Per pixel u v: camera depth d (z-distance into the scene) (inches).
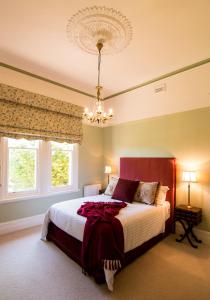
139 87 153.6
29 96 131.8
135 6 77.0
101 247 78.5
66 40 98.9
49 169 151.5
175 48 103.4
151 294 74.2
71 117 160.9
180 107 136.8
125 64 121.8
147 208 113.8
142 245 103.8
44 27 89.5
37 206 143.6
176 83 132.7
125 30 89.3
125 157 169.9
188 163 133.6
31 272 86.0
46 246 109.9
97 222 86.5
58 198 157.3
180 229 132.7
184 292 75.6
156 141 152.4
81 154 175.8
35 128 135.8
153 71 130.6
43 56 115.0
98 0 74.8
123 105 170.4
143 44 99.9
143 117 160.9
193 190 130.0
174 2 74.7
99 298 71.8
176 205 137.6
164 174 140.5
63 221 102.3
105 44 99.4
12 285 77.5
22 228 134.3
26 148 138.9
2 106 120.1
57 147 159.2
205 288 78.0
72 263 93.6
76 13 81.1
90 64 123.6
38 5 77.3
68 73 136.7
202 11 78.2
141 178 155.0
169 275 86.1
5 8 78.6
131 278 83.6
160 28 88.3
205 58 112.6
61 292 74.4
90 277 83.5
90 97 175.3
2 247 107.9
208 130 124.6
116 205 112.2
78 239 91.9
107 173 184.7
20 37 97.1
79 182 173.9
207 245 117.0
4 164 126.8
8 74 123.8
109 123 188.5
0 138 124.4
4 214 126.6
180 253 106.2
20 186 136.3
